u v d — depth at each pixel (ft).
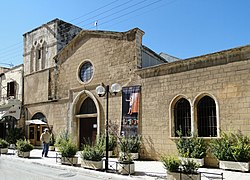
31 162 51.16
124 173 37.11
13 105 87.66
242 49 43.16
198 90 48.24
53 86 79.15
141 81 57.41
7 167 45.50
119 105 60.85
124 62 61.57
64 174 39.14
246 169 38.45
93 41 69.72
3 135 95.96
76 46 74.18
